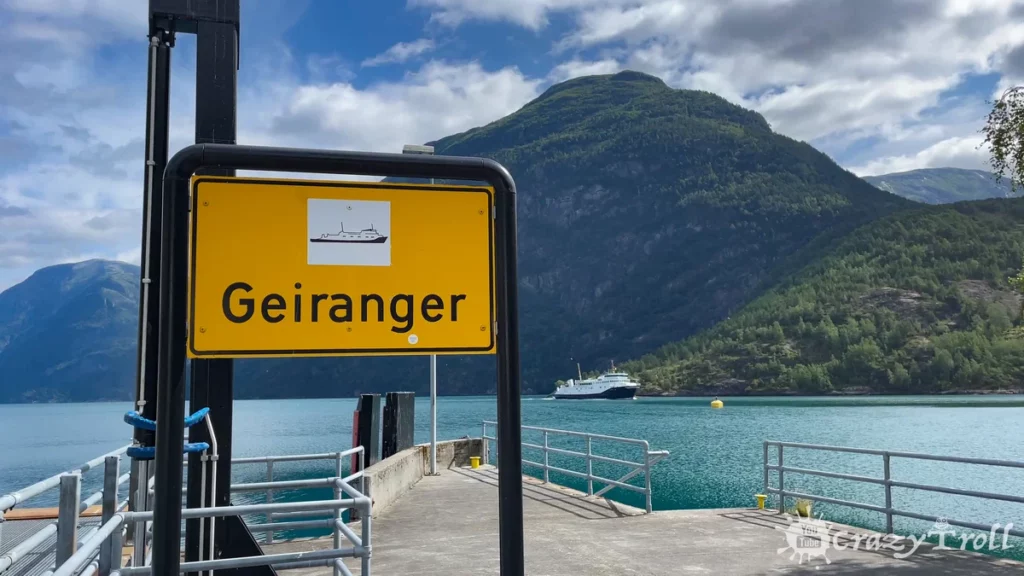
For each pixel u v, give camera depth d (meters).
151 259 3.84
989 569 6.95
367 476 10.28
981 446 48.75
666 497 22.92
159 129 4.00
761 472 31.38
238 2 4.25
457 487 13.85
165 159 3.98
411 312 2.74
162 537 2.21
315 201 2.70
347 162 2.53
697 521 9.74
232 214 2.63
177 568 2.21
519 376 2.67
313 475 29.80
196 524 3.86
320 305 2.67
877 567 7.07
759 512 10.39
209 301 2.59
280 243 2.66
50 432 112.12
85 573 4.13
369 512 3.97
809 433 62.53
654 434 62.31
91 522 7.89
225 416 4.04
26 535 7.90
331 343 2.67
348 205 2.73
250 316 2.62
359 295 2.71
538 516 10.34
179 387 2.30
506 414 2.63
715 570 7.11
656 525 9.52
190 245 2.59
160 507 2.22
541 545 8.38
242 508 3.66
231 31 4.23
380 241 2.74
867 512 19.84
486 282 2.80
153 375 3.79
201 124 4.12
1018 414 90.25
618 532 9.11
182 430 2.28
